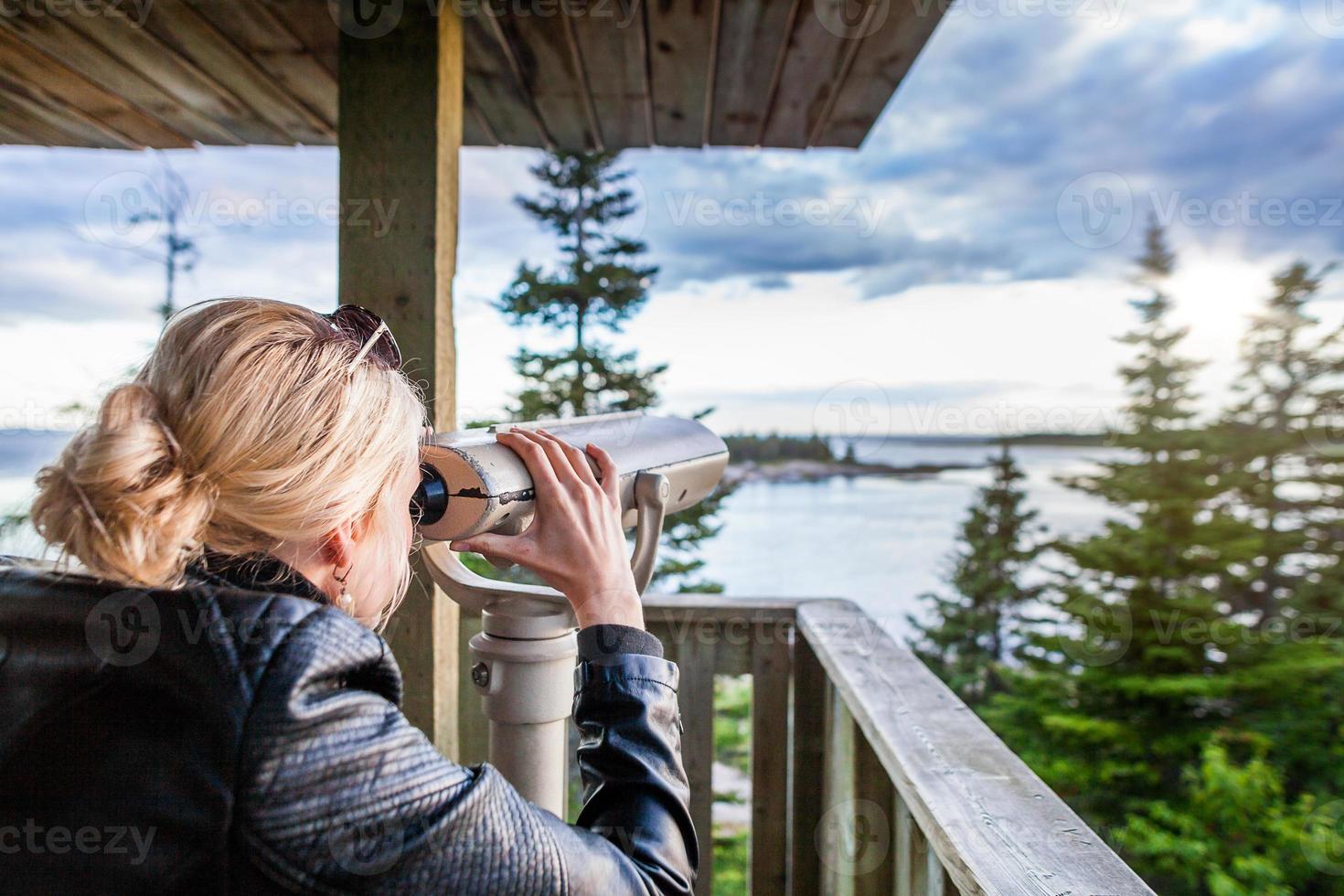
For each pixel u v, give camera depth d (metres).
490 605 0.76
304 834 0.36
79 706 0.38
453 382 1.30
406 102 1.20
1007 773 0.79
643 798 0.52
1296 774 5.67
